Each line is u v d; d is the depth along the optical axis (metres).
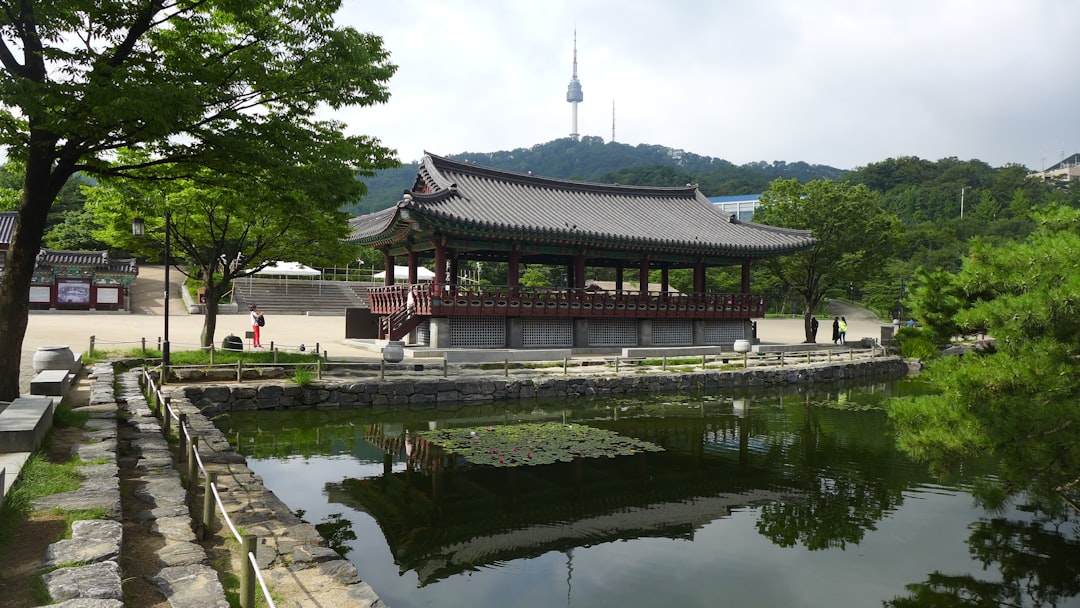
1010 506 13.09
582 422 21.53
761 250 38.28
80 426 12.66
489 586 9.25
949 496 13.80
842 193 42.03
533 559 10.27
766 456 17.11
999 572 9.89
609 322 36.69
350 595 6.86
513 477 14.59
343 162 16.52
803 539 11.23
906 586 9.43
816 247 42.16
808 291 44.47
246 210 20.56
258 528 8.76
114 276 48.81
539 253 34.19
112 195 22.36
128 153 18.69
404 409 22.89
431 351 29.69
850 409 25.02
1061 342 8.95
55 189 13.12
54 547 6.44
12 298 12.91
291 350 29.19
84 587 5.54
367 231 35.53
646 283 37.09
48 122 11.12
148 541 7.50
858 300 90.81
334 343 34.59
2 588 5.63
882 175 151.00
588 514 12.42
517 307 32.22
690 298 38.19
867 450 17.95
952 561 10.34
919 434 9.84
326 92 14.60
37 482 8.46
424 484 13.95
